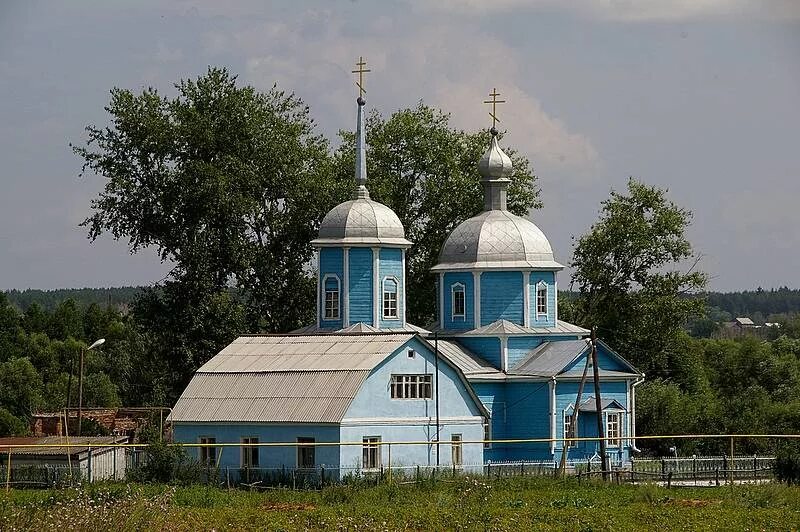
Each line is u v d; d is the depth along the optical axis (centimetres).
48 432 12344
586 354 10738
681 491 8125
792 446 9606
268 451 9488
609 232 14488
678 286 14562
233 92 12656
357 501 7594
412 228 13975
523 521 6388
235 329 12419
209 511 6931
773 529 6238
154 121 12362
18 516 5600
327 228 11050
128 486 7819
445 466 9544
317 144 13325
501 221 11375
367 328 10888
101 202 12450
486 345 11100
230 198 12262
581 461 10425
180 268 12419
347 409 9306
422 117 13975
